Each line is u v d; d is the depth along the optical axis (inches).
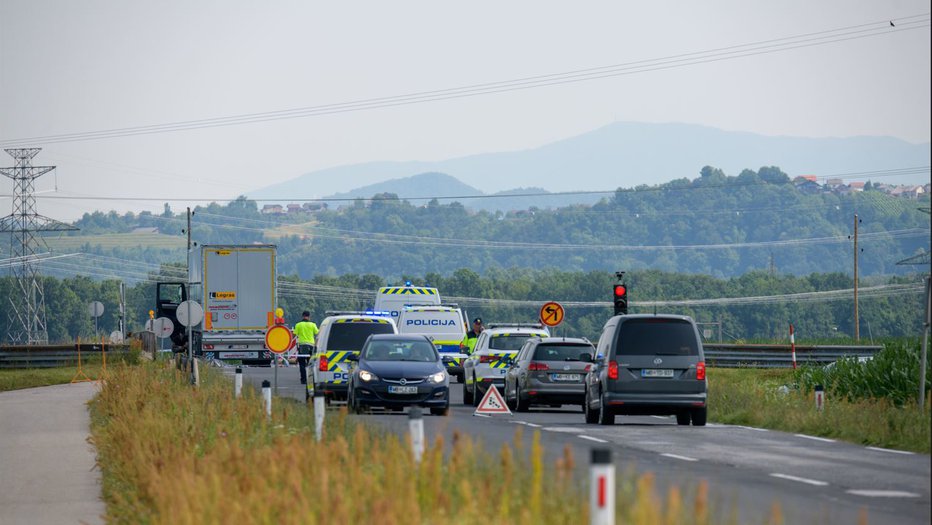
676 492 1453.0
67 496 2805.1
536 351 5113.2
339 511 1749.5
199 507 1892.2
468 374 5925.2
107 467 3142.2
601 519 1317.7
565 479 1804.9
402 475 1985.7
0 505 2674.7
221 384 5295.3
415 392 4628.4
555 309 6550.2
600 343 4421.8
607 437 3631.9
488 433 3747.5
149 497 2354.8
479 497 1775.3
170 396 4190.5
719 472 2716.5
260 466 2277.3
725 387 5103.3
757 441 3518.7
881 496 2338.8
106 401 4926.2
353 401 4694.9
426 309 7775.6
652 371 4173.2
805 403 4402.1
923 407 3700.8
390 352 4827.8
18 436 4188.0
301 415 3420.3
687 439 3575.3
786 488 2445.9
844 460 2994.6
